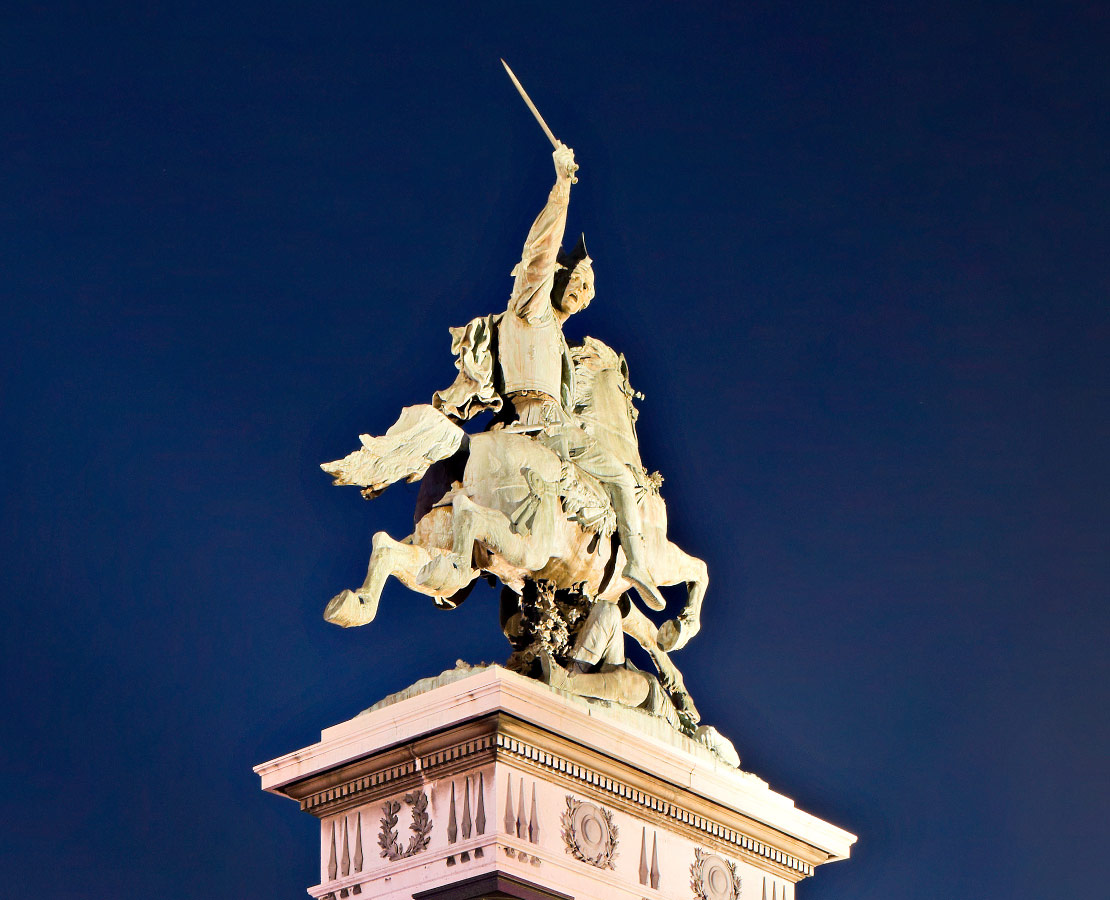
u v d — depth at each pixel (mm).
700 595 13516
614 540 12844
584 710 11695
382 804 11578
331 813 11805
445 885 11094
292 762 11812
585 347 13594
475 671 11445
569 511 12430
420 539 12172
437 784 11367
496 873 10914
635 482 13078
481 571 12234
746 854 12758
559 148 12461
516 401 12805
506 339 12820
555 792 11500
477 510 11875
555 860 11305
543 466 12383
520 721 11172
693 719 13000
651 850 12031
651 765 11977
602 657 12547
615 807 11859
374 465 11984
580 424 13125
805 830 13039
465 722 11156
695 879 12305
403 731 11359
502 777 11172
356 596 11406
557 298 13242
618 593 12984
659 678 13250
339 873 11602
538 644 12250
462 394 12695
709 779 12391
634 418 13711
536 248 12516
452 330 12805
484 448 12344
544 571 12492
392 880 11336
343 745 11602
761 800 12750
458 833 11156
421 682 11656
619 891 11688
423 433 12180
